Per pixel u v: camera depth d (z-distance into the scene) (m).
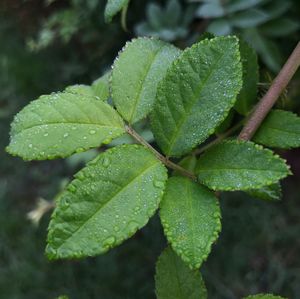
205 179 0.25
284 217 0.98
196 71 0.25
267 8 0.75
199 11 0.72
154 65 0.27
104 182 0.23
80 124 0.25
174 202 0.24
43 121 0.25
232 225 0.97
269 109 0.29
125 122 0.26
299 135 0.29
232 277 0.94
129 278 0.96
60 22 0.96
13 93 1.16
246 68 0.31
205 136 0.25
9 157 1.14
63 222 0.23
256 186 0.24
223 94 0.25
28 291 0.97
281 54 0.81
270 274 0.94
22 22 1.18
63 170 1.10
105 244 0.23
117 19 0.92
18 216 1.06
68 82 1.10
